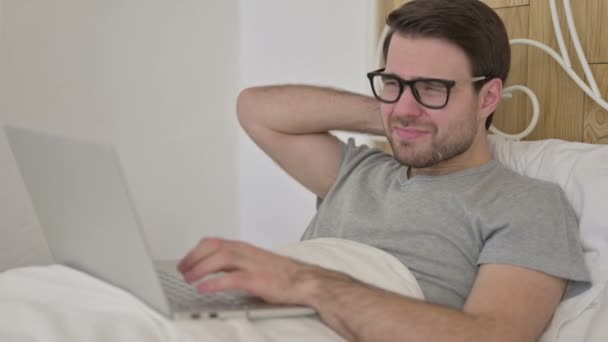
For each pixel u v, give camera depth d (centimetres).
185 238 275
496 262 138
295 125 181
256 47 273
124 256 111
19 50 237
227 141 281
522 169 163
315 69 249
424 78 148
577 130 179
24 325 101
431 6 150
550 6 178
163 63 265
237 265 122
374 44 222
